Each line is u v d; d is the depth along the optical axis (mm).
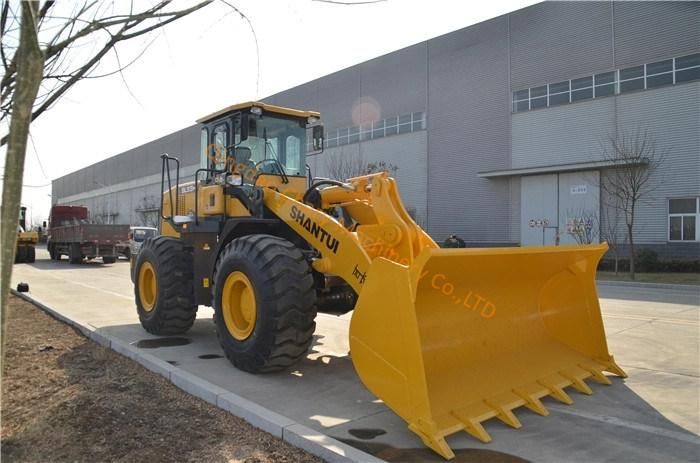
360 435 3701
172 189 7695
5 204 1823
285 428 3582
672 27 19984
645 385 4805
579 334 5117
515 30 24750
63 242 26172
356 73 31906
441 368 4031
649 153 20500
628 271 19812
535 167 23156
